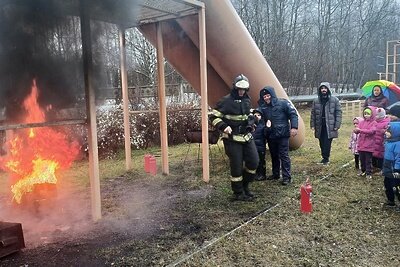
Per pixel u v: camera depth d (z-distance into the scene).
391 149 4.38
